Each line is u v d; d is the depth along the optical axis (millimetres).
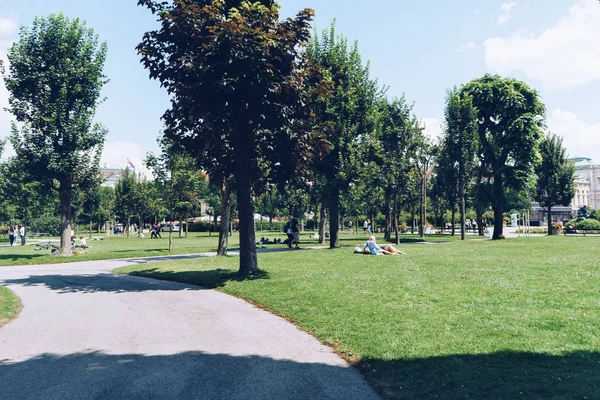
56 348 7172
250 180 15406
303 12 14781
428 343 6758
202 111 13586
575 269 13984
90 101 26094
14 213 50719
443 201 53469
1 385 5531
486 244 28734
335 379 5652
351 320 8367
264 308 10273
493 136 38969
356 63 29406
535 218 106250
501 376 5328
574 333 6984
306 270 15398
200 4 14547
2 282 15312
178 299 11523
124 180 58312
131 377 5758
